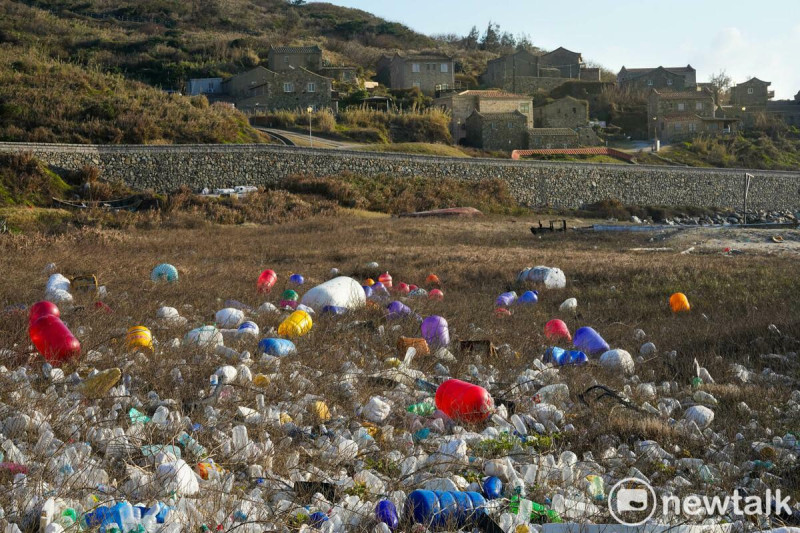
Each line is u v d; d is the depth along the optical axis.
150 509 5.03
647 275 22.31
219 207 45.47
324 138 73.44
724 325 14.84
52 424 6.72
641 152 84.38
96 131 55.91
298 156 55.56
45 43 96.94
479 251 29.72
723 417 8.92
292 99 84.38
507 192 60.56
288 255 28.16
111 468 6.01
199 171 52.72
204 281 18.95
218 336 10.59
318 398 8.25
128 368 8.80
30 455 6.05
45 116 56.59
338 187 53.28
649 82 109.31
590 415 8.55
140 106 62.97
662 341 13.73
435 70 100.81
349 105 87.62
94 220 40.69
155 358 9.31
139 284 17.53
